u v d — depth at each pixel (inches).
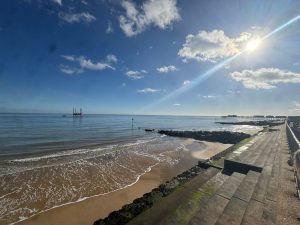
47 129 1926.7
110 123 3452.3
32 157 733.9
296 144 382.6
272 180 235.9
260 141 632.4
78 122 3393.2
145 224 158.2
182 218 155.2
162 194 309.0
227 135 1432.1
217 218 152.6
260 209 166.2
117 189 447.5
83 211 348.5
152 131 2128.4
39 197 397.1
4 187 438.3
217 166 335.0
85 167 609.9
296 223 157.2
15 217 324.2
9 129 1844.2
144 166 639.8
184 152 893.8
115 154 812.0
